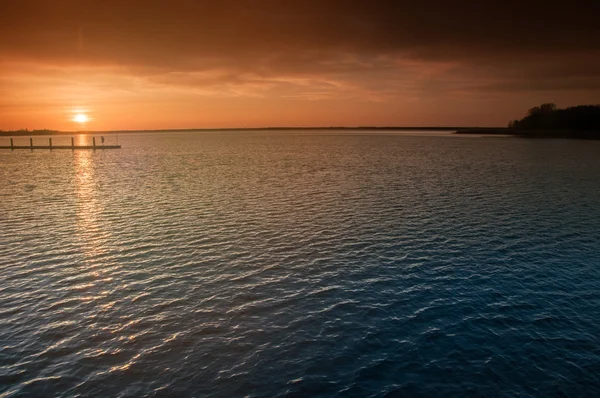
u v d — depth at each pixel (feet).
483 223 122.42
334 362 56.34
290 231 115.03
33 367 55.72
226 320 67.21
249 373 54.29
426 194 168.96
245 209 142.61
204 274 85.30
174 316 68.54
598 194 166.40
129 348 59.93
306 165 292.81
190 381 52.95
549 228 116.88
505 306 71.20
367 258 94.12
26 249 100.48
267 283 80.94
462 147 488.44
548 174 227.20
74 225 122.11
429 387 51.44
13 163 322.55
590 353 57.77
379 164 293.43
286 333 63.31
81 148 501.97
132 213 137.39
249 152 449.89
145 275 84.94
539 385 51.65
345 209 141.90
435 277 83.46
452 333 63.00
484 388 51.21
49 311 70.18
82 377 53.83
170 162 326.44
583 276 83.35
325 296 75.36
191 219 128.67
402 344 60.29
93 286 79.77
